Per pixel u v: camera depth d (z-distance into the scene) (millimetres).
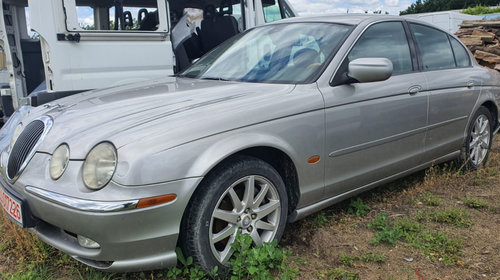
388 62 3023
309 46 3410
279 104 2777
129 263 2312
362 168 3318
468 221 3393
